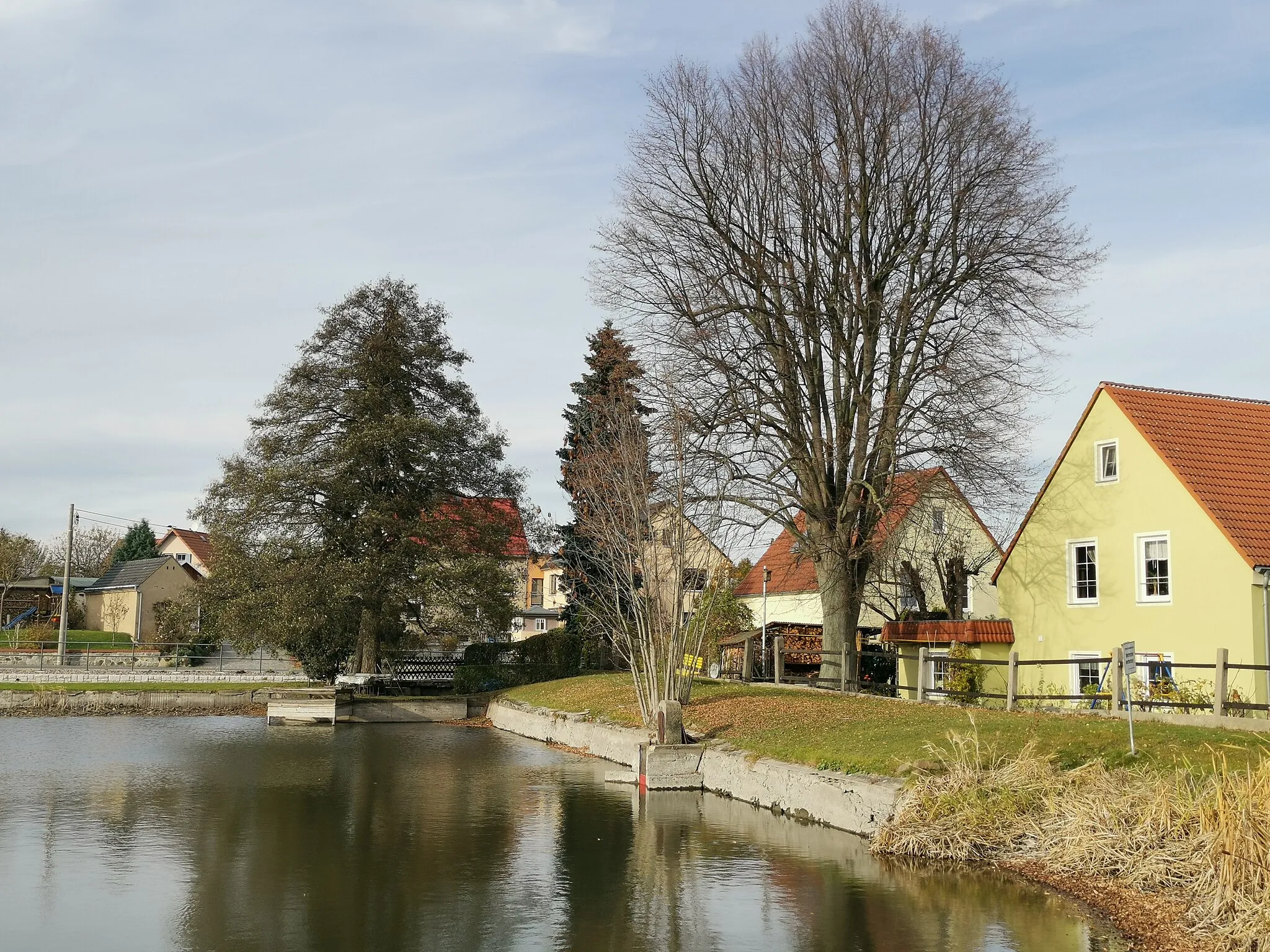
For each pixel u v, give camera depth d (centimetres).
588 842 1656
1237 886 1108
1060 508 3105
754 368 3070
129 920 1227
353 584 3838
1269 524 2672
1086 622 3000
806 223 3036
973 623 3297
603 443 3659
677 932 1184
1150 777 1461
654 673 2586
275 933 1180
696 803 2044
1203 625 2667
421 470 4234
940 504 3894
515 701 3731
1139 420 2867
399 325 4153
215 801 2042
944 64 3002
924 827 1532
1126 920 1206
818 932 1181
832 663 3062
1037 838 1465
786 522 3081
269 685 4397
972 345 2975
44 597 7231
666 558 2953
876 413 3036
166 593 7312
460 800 2073
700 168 3125
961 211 2953
